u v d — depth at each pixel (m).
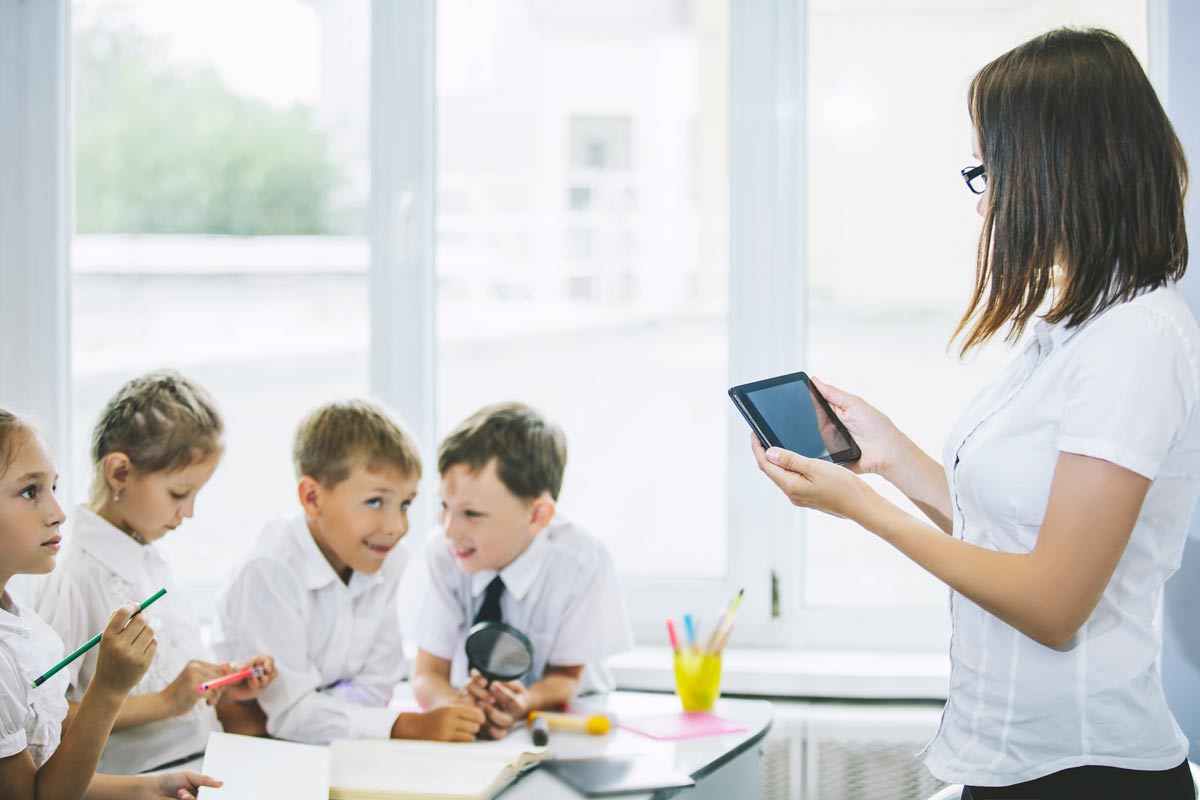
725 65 1.76
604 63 1.78
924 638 1.76
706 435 1.80
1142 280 0.93
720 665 1.54
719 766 1.34
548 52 1.79
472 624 1.59
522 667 1.47
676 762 1.32
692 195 1.78
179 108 1.83
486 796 1.20
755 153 1.73
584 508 1.84
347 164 1.82
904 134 1.73
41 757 1.17
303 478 1.50
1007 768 0.99
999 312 0.97
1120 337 0.90
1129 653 0.96
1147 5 1.57
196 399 1.43
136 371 1.86
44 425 1.76
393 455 1.47
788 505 1.76
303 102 1.81
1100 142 0.92
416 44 1.76
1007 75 0.96
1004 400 1.00
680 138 1.78
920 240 1.74
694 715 1.51
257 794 1.17
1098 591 0.89
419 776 1.25
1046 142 0.93
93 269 1.84
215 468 1.46
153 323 1.85
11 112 1.75
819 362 1.77
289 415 1.86
